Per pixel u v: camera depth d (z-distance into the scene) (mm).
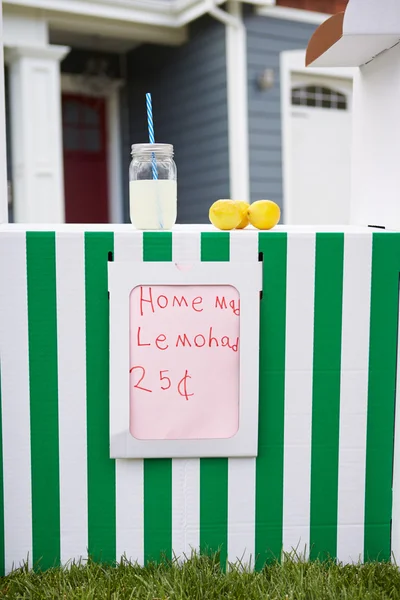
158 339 1373
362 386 1435
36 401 1389
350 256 1393
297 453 1440
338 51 1576
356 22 1408
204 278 1361
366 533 1479
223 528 1447
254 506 1446
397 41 1479
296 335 1408
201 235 1356
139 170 1438
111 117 6773
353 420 1443
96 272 1359
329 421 1439
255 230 1439
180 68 6121
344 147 6164
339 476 1456
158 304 1365
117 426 1380
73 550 1434
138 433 1393
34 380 1383
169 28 5855
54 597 1291
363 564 1468
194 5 5305
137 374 1378
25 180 5270
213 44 5652
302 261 1385
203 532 1445
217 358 1387
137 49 6598
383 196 1598
